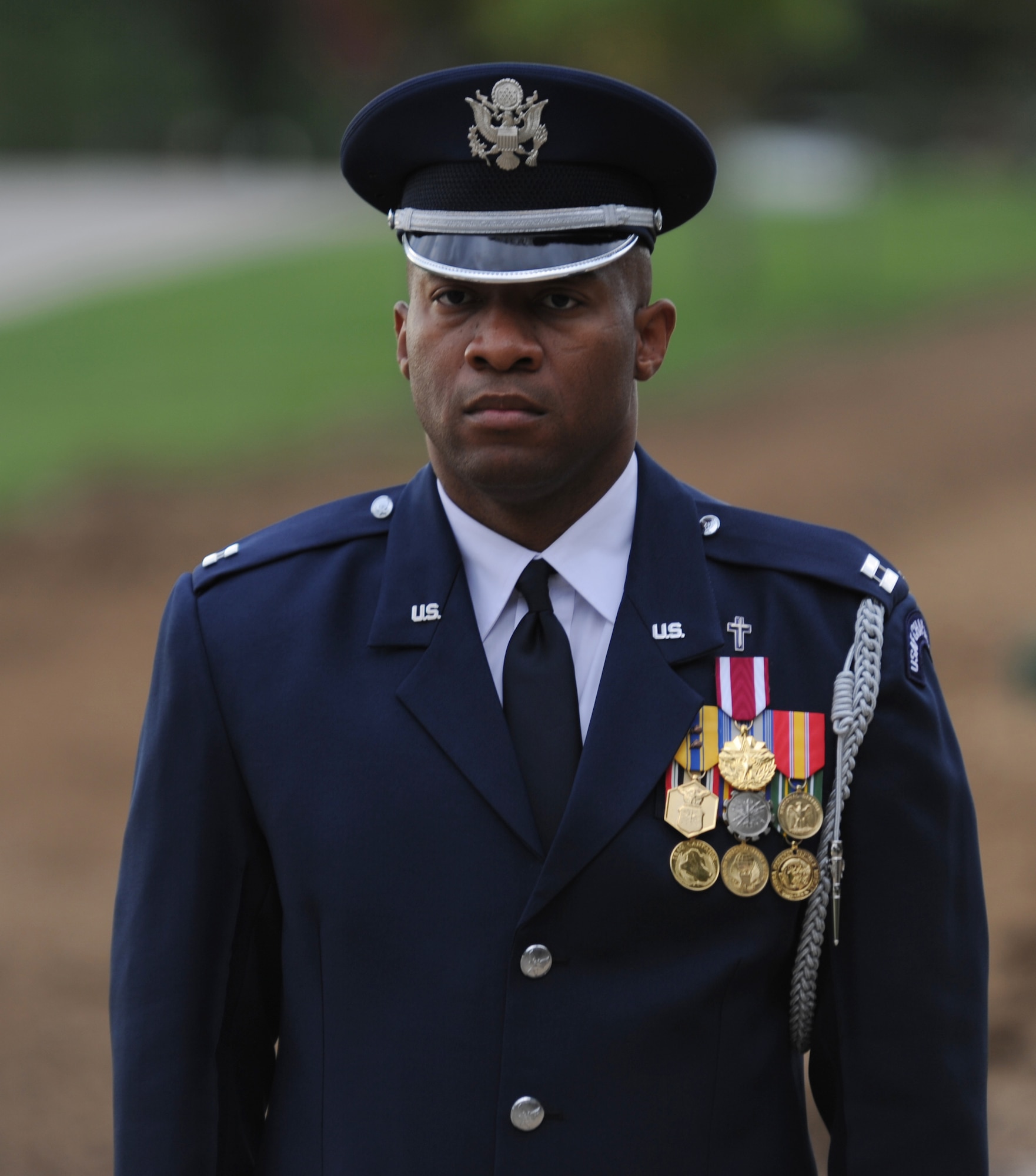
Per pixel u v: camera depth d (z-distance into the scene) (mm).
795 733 5508
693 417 41219
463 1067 5305
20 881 17391
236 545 6094
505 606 5699
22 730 22188
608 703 5480
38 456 35625
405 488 6094
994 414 41562
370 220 75312
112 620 26656
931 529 31703
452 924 5340
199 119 133375
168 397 41719
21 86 125062
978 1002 5715
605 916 5320
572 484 5609
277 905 5980
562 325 5324
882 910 5520
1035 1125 11844
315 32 130250
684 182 5742
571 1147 5246
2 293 57469
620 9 49469
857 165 94812
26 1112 12789
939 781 5578
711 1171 5332
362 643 5691
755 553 5852
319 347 47031
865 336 51531
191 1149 5523
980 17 135625
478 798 5402
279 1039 5824
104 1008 14539
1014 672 22688
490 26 53656
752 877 5391
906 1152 5543
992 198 87625
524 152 5359
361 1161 5344
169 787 5676
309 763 5516
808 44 51719
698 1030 5336
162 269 61656
